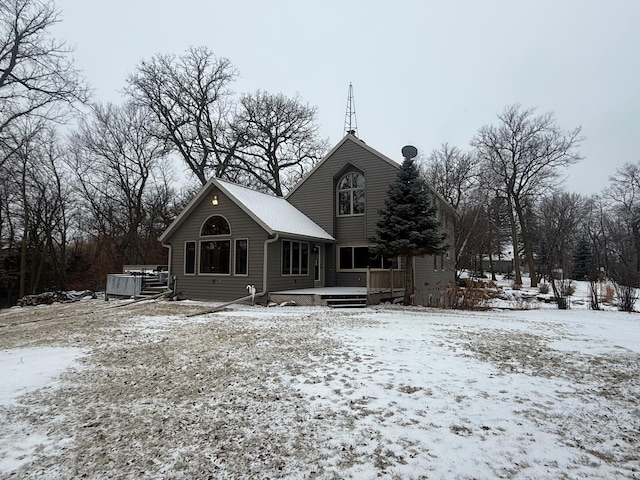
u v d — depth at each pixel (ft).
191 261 53.36
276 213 53.88
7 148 65.62
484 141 103.96
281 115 99.40
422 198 48.24
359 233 59.31
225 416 13.38
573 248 134.21
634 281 52.16
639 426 12.34
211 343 24.54
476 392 15.15
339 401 14.38
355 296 47.19
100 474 10.03
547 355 20.94
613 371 18.10
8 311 51.60
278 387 16.02
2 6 50.88
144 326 32.01
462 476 9.54
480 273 129.70
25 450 11.41
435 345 22.89
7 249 82.38
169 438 11.92
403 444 11.16
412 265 53.16
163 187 106.42
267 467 10.16
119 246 100.12
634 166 119.44
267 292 47.44
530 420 12.69
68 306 52.54
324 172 62.28
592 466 9.96
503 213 120.16
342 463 10.24
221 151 94.94
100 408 14.44
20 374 18.70
